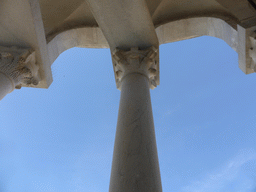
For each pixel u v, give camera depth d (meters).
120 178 5.20
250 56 10.05
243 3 10.84
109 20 8.77
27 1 8.16
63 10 12.47
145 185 5.04
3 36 9.02
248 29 9.78
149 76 8.60
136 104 6.91
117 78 8.73
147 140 6.02
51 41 11.48
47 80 9.98
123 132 6.21
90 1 8.52
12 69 8.61
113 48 9.33
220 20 12.02
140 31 8.91
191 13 13.34
